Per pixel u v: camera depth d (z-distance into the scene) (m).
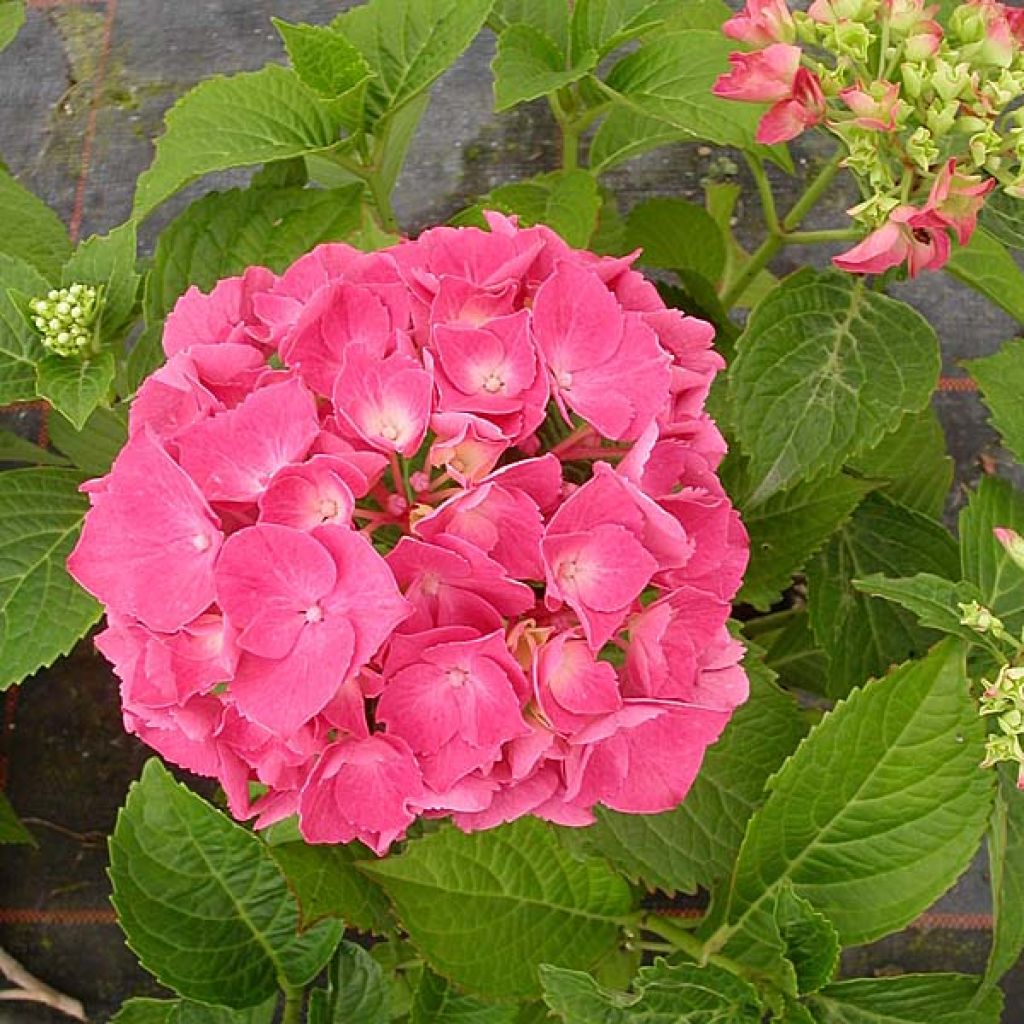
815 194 0.48
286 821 0.45
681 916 0.58
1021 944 0.39
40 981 0.57
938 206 0.39
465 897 0.40
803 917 0.37
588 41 0.49
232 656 0.32
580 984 0.36
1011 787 0.40
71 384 0.44
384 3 0.47
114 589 0.34
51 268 0.49
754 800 0.44
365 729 0.33
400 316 0.35
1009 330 0.64
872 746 0.39
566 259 0.36
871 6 0.41
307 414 0.33
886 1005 0.40
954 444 0.63
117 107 0.68
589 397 0.35
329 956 0.41
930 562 0.51
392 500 0.34
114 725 0.60
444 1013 0.41
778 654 0.54
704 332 0.38
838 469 0.44
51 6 0.69
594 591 0.33
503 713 0.33
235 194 0.48
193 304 0.37
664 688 0.35
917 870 0.39
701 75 0.45
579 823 0.35
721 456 0.37
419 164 0.66
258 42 0.68
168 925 0.40
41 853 0.59
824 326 0.45
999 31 0.40
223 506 0.33
